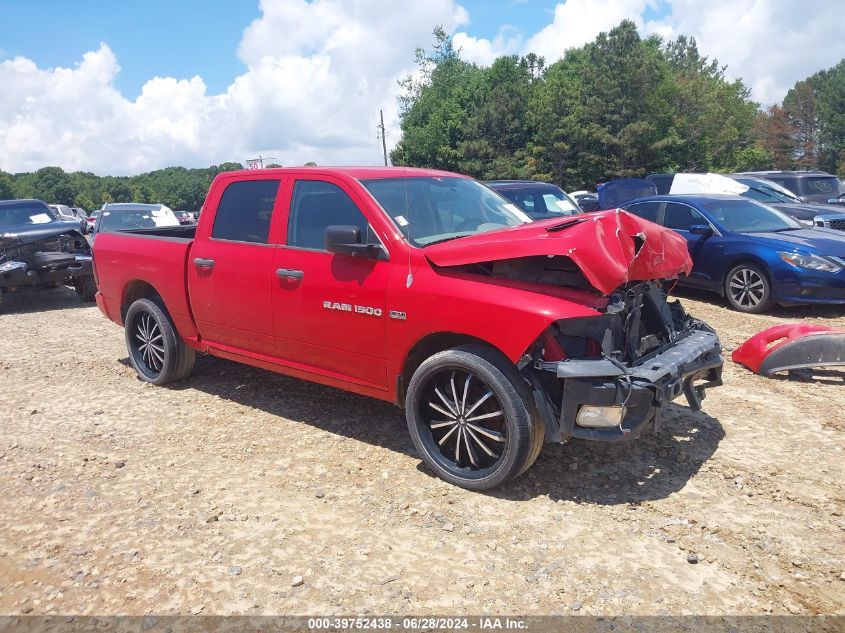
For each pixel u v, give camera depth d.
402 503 3.79
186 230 7.12
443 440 4.05
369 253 4.18
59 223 11.45
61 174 152.38
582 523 3.55
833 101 78.31
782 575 3.07
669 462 4.25
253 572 3.14
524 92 54.97
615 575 3.09
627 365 3.74
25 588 3.03
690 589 2.98
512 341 3.57
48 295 12.38
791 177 17.34
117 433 4.93
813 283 8.26
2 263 10.30
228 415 5.29
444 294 3.86
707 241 9.41
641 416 3.59
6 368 6.80
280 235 4.82
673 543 3.35
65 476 4.18
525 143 54.53
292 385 6.02
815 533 3.41
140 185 158.25
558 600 2.91
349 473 4.21
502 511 3.69
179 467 4.32
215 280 5.21
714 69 67.75
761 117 86.75
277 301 4.77
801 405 5.23
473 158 55.97
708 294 10.27
